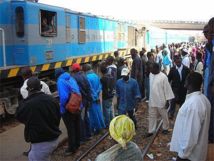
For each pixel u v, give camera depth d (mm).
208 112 5219
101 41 21234
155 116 10180
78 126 8742
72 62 16141
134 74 13820
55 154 8680
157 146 9500
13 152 8688
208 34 5504
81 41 17797
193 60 21188
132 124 3561
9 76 11422
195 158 5184
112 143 9531
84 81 9352
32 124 5828
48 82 14164
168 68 19516
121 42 25312
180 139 5160
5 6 11922
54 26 14156
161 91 10000
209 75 5410
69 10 16172
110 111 10984
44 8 13258
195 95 5211
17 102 12242
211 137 5613
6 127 11242
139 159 3627
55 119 5988
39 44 12984
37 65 12836
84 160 8320
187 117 5090
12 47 12281
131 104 10188
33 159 5992
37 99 5871
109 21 22688
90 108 10141
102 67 10719
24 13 12094
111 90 10828
